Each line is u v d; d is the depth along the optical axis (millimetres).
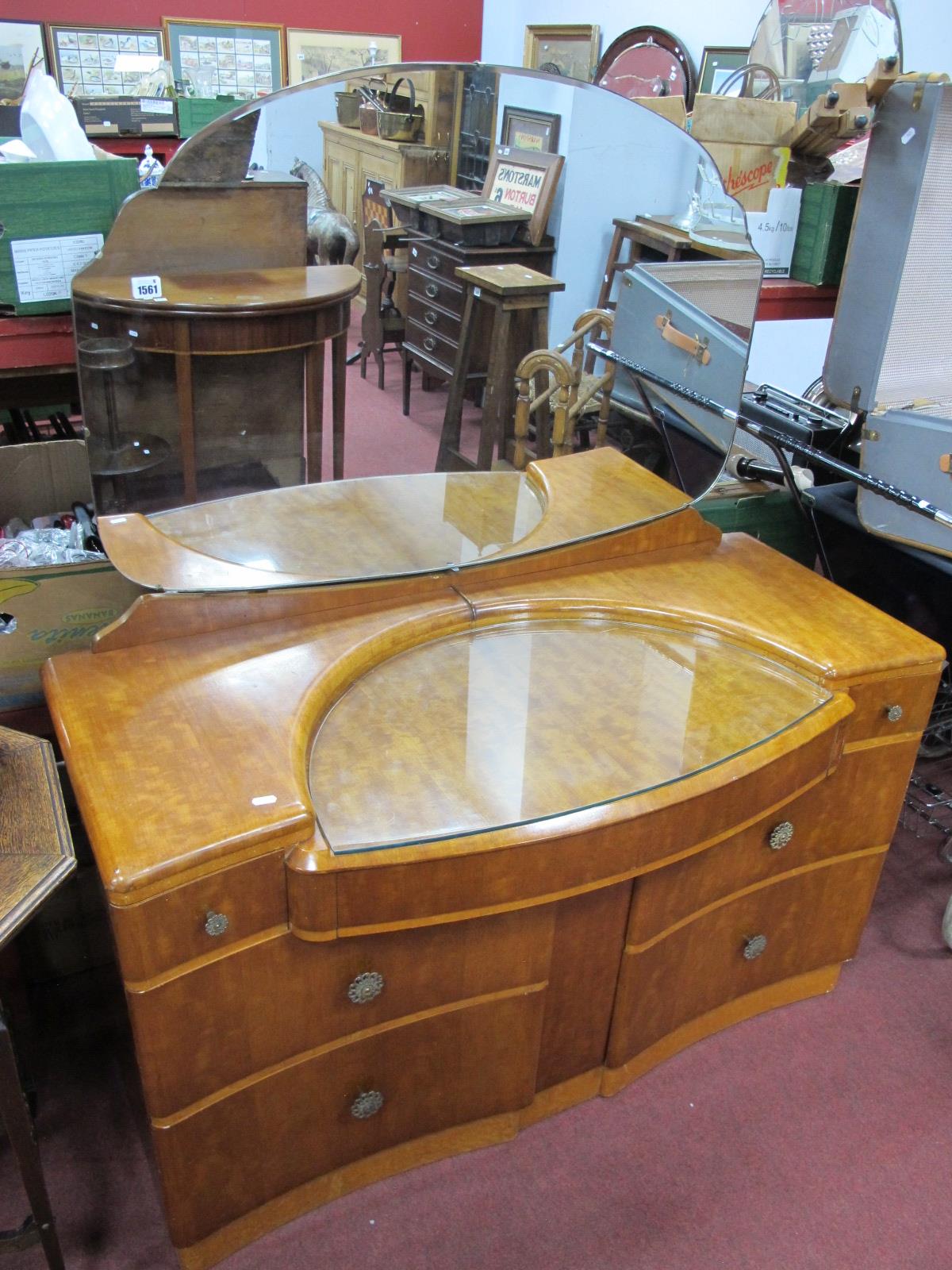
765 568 1901
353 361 1491
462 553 1724
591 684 1584
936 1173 1668
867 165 1865
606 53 4137
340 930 1278
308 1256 1493
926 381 1979
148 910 1161
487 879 1311
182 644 1530
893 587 2201
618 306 1643
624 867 1396
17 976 1691
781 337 3455
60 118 1849
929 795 2482
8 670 1584
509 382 1632
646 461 1838
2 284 1522
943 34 2799
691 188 1585
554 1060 1649
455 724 1476
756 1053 1862
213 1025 1284
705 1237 1553
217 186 1295
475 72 1354
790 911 1810
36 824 1218
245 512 1539
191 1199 1389
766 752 1469
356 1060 1443
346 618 1612
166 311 1354
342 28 4363
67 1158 1594
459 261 1480
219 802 1242
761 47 3023
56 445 1800
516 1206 1579
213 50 4129
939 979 2039
